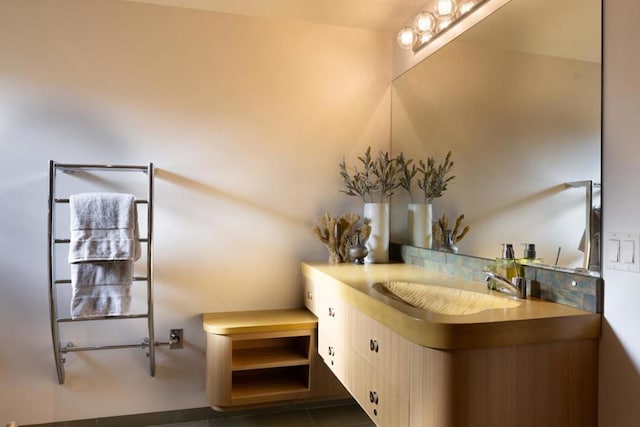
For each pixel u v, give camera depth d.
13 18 2.31
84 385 2.43
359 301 1.74
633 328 1.23
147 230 2.40
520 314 1.33
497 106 1.85
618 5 1.28
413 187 2.56
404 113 2.67
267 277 2.68
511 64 1.77
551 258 1.53
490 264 1.82
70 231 2.31
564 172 1.48
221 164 2.60
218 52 2.59
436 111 2.33
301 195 2.72
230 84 2.61
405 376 1.40
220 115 2.59
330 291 2.12
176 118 2.53
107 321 2.45
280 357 2.49
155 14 2.49
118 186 2.45
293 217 2.71
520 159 1.70
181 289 2.55
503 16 1.83
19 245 2.33
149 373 2.51
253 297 2.66
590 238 1.37
